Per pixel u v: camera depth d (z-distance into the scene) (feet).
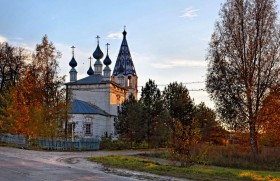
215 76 132.67
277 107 124.06
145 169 73.61
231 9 132.16
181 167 79.15
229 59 130.31
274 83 125.08
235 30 129.80
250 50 127.03
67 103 156.87
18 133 154.92
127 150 175.63
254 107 126.41
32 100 152.97
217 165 111.65
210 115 191.52
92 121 240.53
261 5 128.77
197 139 83.46
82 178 59.06
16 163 77.92
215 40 133.59
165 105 186.70
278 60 126.41
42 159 92.68
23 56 255.91
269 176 71.20
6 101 155.94
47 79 158.61
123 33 332.80
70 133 189.26
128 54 330.34
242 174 68.85
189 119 166.40
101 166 80.07
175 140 82.94
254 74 126.72
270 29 128.16
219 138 189.57
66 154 120.26
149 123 188.14
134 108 189.06
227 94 130.00
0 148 128.98
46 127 147.33
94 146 175.83
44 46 162.20
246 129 127.44
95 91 268.62
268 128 125.59
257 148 125.18
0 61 249.34
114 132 263.49
